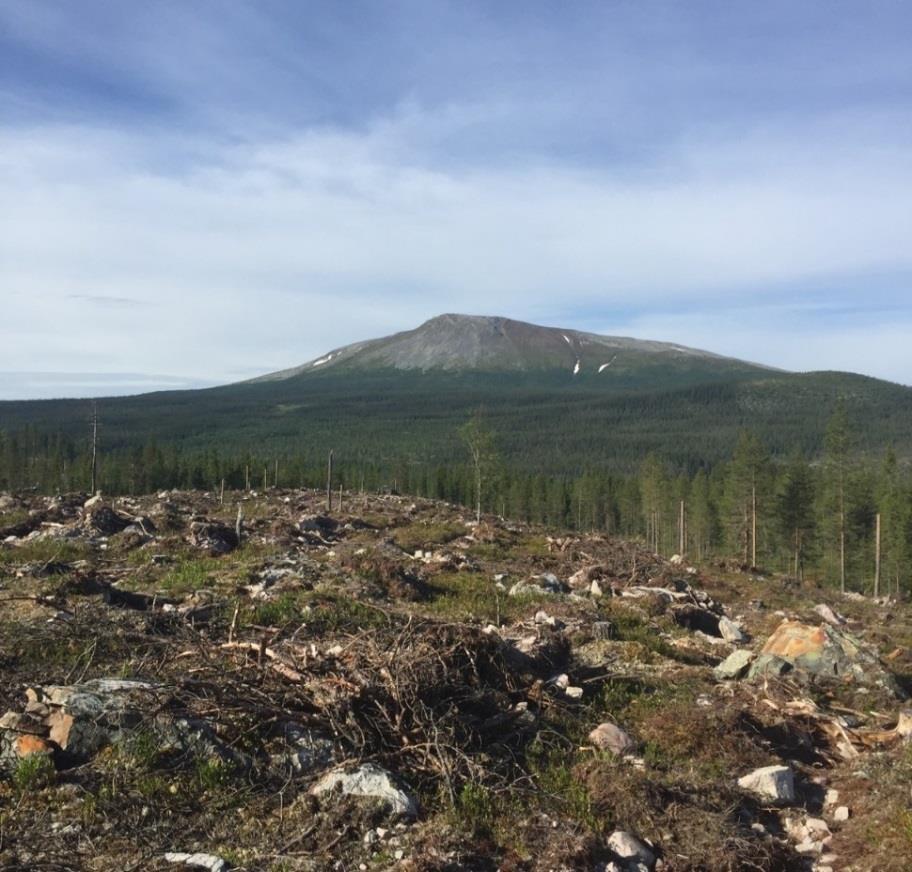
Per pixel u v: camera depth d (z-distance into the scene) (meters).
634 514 92.75
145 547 22.56
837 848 8.20
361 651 10.88
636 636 16.75
